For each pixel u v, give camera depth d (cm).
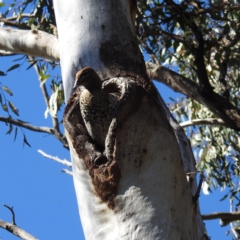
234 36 1260
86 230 463
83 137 490
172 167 469
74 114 510
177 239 445
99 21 541
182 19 1136
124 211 450
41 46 747
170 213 452
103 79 514
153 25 1145
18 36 767
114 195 454
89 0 551
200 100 1105
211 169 1248
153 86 511
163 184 459
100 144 499
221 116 1090
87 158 468
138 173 457
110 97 498
